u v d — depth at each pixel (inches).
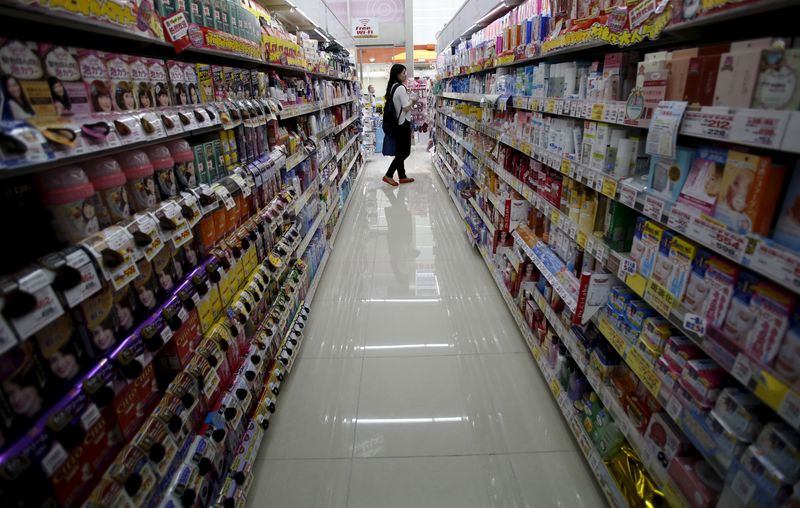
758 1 32.5
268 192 91.9
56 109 34.3
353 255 166.1
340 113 217.0
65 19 34.1
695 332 41.1
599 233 66.5
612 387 62.3
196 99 60.3
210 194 57.6
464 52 188.9
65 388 34.4
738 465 35.7
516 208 113.9
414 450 77.2
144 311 45.3
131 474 38.0
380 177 315.3
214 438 54.4
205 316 59.1
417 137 534.0
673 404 45.0
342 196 213.5
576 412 75.1
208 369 55.7
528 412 85.2
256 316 83.6
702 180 41.1
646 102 48.7
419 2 492.7
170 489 44.0
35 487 28.2
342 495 69.2
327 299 131.5
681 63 42.9
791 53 31.4
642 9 48.7
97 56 39.9
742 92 35.4
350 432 81.5
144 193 46.3
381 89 621.9
